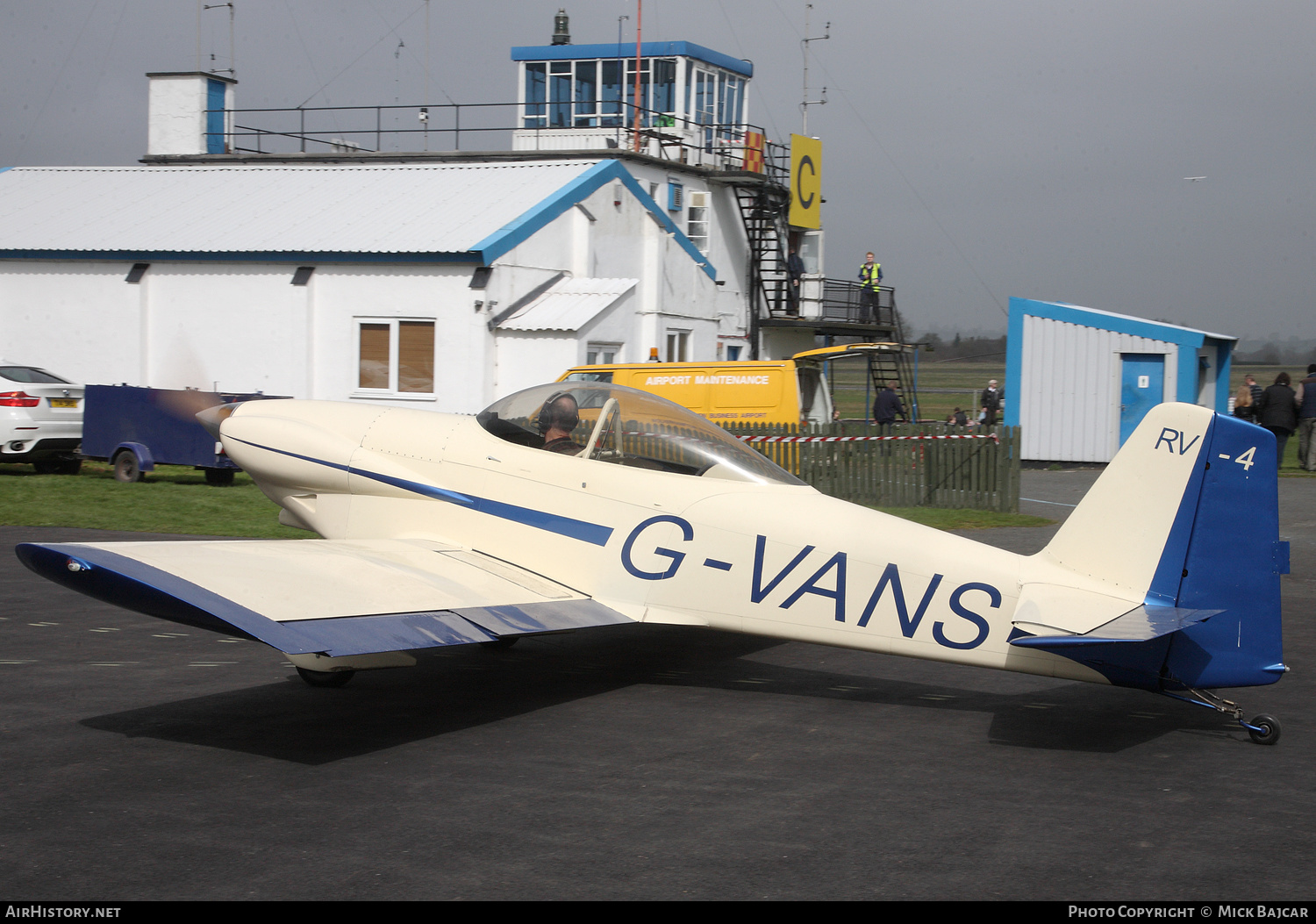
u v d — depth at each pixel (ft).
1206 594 17.65
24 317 73.31
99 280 71.51
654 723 19.02
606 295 66.80
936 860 13.03
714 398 57.16
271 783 15.62
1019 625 16.67
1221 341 73.51
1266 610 17.49
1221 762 16.92
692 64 92.32
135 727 18.38
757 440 51.83
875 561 19.36
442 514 23.41
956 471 47.83
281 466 25.62
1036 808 14.79
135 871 12.51
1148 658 17.75
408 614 17.66
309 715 19.31
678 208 87.81
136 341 70.95
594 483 21.90
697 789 15.51
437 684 21.85
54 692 20.40
